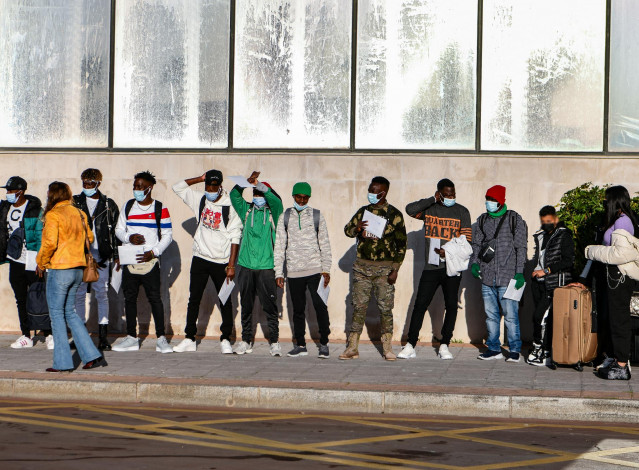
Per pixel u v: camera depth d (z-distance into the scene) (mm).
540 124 13703
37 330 13453
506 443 8344
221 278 12609
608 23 13586
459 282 12234
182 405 10125
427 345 13484
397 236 12008
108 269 12961
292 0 14070
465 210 12344
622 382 10469
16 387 10477
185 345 12625
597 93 13625
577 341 11070
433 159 13680
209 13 14211
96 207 12680
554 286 11617
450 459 7711
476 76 13766
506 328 12898
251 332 12633
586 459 7762
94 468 7223
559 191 13508
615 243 10578
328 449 8000
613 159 13422
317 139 14008
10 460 7426
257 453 7809
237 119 14141
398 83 13898
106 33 14352
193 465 7355
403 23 13883
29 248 12648
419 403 9773
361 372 11008
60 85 14406
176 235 14117
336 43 13984
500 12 13734
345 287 13805
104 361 11430
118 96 14344
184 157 14109
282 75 14078
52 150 14344
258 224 12312
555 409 9562
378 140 13914
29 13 14477
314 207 13875
